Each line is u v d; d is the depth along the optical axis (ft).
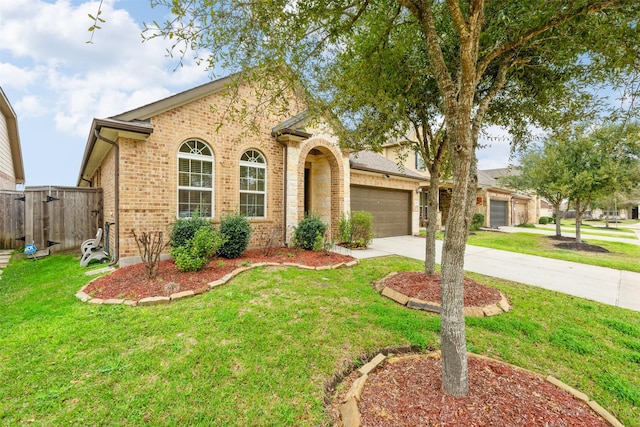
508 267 25.91
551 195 46.24
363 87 13.62
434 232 19.81
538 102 14.17
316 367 10.32
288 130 30.14
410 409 7.82
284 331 12.57
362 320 13.85
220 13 8.50
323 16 9.92
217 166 27.17
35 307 15.47
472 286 18.28
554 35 10.46
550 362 11.12
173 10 7.61
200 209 26.58
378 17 11.23
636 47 9.28
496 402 8.01
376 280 20.99
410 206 50.29
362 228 34.73
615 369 10.73
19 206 34.42
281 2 8.70
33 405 8.32
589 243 45.65
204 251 20.79
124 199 22.48
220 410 8.29
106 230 28.89
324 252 28.91
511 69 13.08
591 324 14.25
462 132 7.89
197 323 13.03
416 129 18.85
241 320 13.35
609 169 36.17
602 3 8.01
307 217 31.94
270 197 31.12
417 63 14.76
